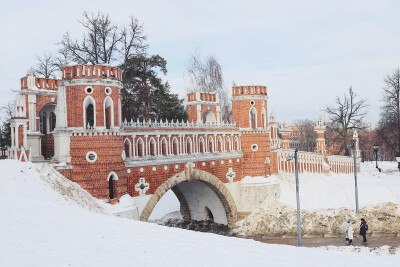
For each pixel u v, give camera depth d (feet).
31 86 136.05
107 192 110.73
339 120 258.57
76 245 54.44
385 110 259.39
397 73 253.65
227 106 242.78
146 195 127.24
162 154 135.85
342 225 136.15
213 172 156.04
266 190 165.48
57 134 110.22
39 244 53.72
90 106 146.92
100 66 111.96
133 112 174.91
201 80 237.04
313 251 58.39
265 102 177.17
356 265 50.26
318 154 203.41
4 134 206.59
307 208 153.28
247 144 172.14
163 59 184.24
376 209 138.62
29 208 73.20
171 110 201.16
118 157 114.32
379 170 230.07
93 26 161.58
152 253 52.90
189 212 182.60
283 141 212.84
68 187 102.27
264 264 49.83
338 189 165.68
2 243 52.95
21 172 93.66
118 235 60.90
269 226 149.89
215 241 61.87
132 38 169.78
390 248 102.47
